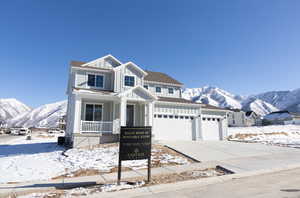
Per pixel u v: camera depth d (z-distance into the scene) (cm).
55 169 823
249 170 741
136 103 1753
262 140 2009
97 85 1709
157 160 952
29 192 548
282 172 729
